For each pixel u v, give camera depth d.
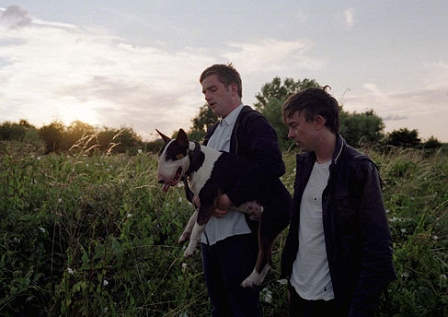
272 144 3.00
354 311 2.23
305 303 2.52
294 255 2.64
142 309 3.75
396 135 18.98
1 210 4.37
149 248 4.12
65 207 4.51
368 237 2.23
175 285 3.94
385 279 2.21
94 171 6.21
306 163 2.60
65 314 3.41
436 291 3.71
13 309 3.51
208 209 3.00
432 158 9.00
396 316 3.47
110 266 3.81
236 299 3.12
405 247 4.34
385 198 6.65
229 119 3.23
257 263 3.07
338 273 2.33
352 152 2.38
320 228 2.46
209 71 3.22
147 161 7.00
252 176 2.96
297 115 2.43
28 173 5.41
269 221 3.07
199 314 3.93
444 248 4.71
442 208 5.93
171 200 5.15
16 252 3.94
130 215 4.16
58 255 4.18
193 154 3.05
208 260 3.28
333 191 2.35
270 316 4.07
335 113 2.44
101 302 3.46
